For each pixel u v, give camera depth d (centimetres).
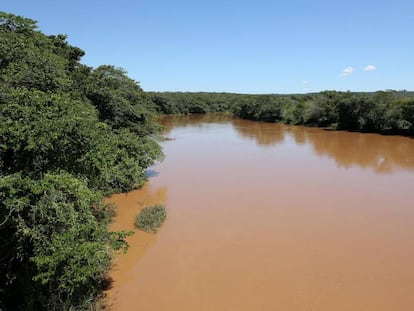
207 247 1249
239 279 1045
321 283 1020
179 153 3116
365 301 935
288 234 1348
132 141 1806
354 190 1908
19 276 773
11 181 632
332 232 1362
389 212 1566
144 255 1197
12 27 1486
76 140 777
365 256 1172
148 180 2147
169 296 967
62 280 690
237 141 3884
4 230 733
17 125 685
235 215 1551
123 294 976
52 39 2244
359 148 3250
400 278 1041
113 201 1750
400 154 2928
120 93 1975
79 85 1734
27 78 1054
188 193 1884
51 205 665
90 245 679
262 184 2044
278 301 940
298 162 2658
